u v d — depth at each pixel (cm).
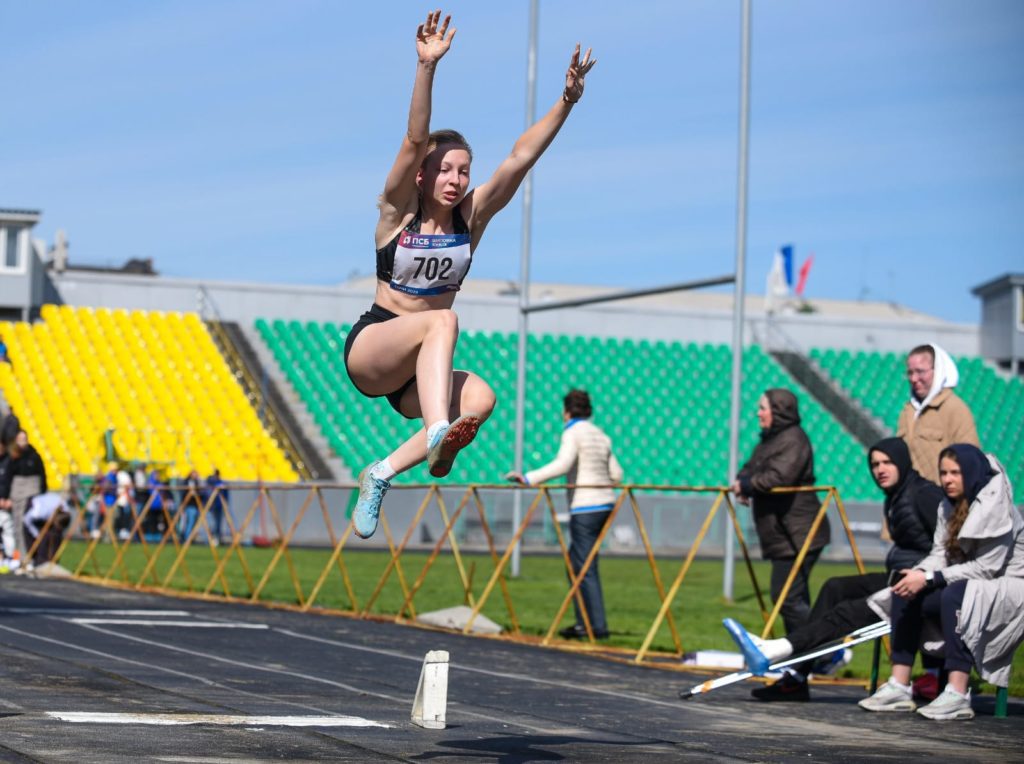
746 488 1098
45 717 681
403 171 540
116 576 2059
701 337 4681
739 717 827
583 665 1092
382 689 875
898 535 938
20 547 2022
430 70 527
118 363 3888
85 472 3425
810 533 1076
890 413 4528
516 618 1514
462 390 556
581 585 1346
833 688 1019
